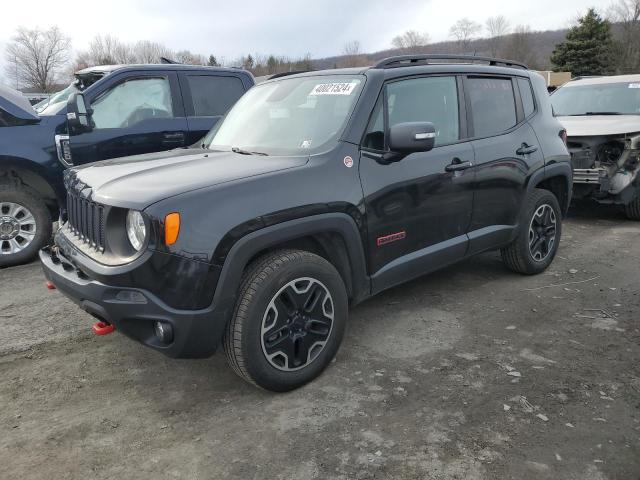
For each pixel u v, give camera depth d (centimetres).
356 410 286
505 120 444
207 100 639
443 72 398
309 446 258
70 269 298
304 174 302
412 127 316
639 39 4609
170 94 613
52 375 329
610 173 679
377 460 247
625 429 264
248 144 372
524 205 454
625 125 685
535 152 457
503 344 358
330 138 332
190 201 262
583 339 363
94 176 317
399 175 346
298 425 275
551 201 482
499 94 445
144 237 258
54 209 602
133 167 325
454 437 261
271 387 295
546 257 492
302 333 301
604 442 255
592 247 586
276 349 292
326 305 310
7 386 317
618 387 302
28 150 544
